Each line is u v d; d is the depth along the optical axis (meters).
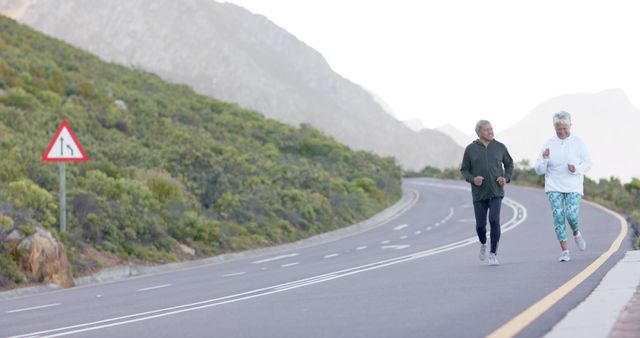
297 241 32.62
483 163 13.27
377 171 68.44
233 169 37.91
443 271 13.08
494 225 13.38
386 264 16.31
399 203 59.81
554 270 11.70
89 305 11.96
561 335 6.09
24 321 10.23
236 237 28.34
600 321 6.55
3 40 58.06
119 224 23.56
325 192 44.56
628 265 11.44
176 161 36.72
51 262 18.02
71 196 23.38
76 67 60.94
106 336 7.78
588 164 13.16
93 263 20.34
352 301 9.51
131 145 41.28
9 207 19.28
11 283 17.05
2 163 26.16
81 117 44.09
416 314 7.95
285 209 36.09
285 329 7.47
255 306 9.70
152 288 14.87
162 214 26.77
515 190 65.12
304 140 67.19
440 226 37.84
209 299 11.31
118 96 55.38
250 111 74.75
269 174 45.00
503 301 8.52
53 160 20.94
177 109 60.12
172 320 8.81
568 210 13.24
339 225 40.16
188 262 23.69
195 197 32.31
